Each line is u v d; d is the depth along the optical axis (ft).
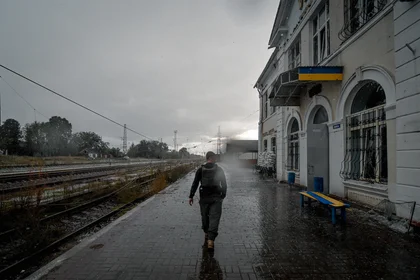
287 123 47.44
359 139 26.73
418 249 13.85
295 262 12.35
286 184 44.60
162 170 62.64
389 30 21.04
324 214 21.95
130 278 10.86
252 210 23.66
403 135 18.04
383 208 20.68
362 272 11.35
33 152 210.38
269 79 65.36
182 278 10.87
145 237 15.97
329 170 31.04
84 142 278.67
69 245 17.06
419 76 16.72
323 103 32.76
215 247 14.30
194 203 27.40
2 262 14.38
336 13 30.14
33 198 24.53
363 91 26.55
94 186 38.32
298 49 45.11
